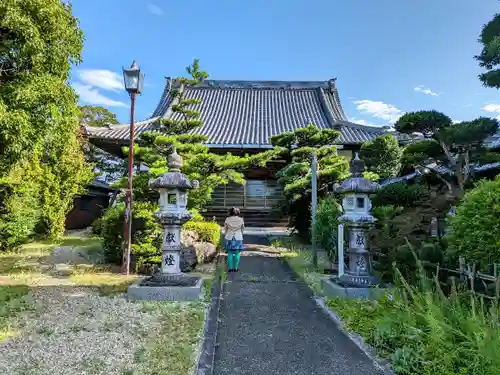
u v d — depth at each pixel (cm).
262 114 1992
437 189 746
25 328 371
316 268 707
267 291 550
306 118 1931
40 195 1087
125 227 678
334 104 2109
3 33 479
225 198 1585
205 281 595
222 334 372
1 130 456
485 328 276
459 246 397
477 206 374
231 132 1689
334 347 339
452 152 691
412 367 282
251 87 2283
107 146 1509
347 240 690
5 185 860
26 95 474
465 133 585
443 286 405
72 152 1121
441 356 277
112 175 1728
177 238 538
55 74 537
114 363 293
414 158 721
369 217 520
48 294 511
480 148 653
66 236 1280
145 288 493
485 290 361
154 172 710
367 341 345
